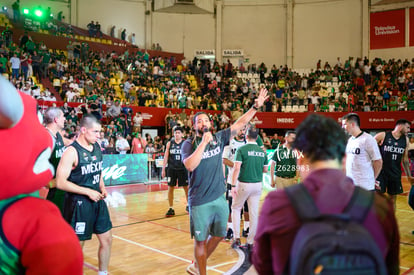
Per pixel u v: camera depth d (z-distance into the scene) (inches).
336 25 970.7
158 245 211.2
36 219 50.3
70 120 518.3
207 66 941.2
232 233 225.0
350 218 46.3
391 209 51.6
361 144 185.9
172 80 855.1
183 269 171.9
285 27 1004.6
